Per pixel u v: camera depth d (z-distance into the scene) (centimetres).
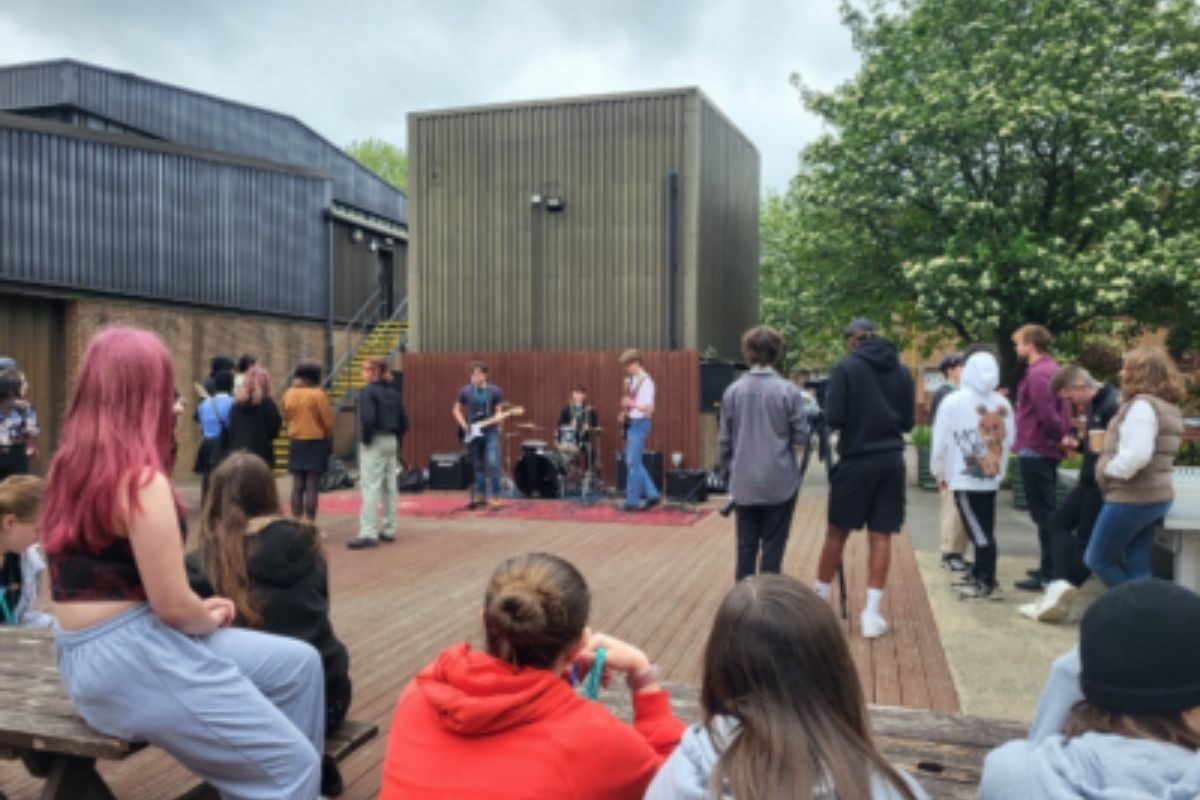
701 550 759
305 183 1727
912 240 1548
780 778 125
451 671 167
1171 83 1341
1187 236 1287
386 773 168
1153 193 1377
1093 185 1398
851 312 1667
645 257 1310
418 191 1409
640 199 1310
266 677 229
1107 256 1263
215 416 852
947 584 614
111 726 204
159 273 1421
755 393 485
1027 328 592
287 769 213
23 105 1680
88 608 201
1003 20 1392
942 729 237
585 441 1152
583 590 174
